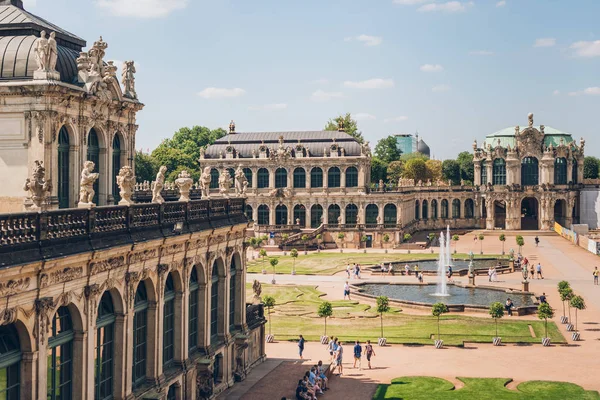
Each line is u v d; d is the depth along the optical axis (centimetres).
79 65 4369
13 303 2719
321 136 16462
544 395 5041
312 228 16225
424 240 16650
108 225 3438
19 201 4034
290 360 6078
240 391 5050
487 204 18612
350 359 6234
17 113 4006
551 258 13225
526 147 18500
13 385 2842
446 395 5066
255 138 16650
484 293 9606
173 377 4166
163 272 4003
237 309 5497
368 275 11350
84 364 3244
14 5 4578
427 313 8344
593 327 7438
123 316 3584
